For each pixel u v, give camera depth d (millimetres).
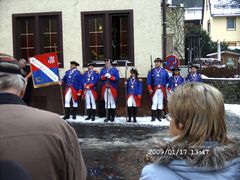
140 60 15953
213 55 41500
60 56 16406
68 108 15375
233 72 24875
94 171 7836
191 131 2125
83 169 2410
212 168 2041
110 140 11289
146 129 13172
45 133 2227
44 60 14961
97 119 15180
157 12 15836
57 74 15047
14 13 16609
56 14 16312
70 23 16297
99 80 15133
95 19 16234
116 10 16000
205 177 2037
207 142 2123
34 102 16328
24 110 2291
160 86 14734
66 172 2270
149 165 2105
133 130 12992
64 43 16359
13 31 16625
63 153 2248
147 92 15586
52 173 2203
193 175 2043
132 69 14867
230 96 21547
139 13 15906
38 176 2160
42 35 16516
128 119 14930
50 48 16500
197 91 2170
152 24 15875
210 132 2129
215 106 2141
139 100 14656
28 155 2160
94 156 9203
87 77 15102
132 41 15922
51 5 16375
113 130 13039
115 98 14859
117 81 14930
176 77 15250
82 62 16281
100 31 16219
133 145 10477
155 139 2205
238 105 20672
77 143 2359
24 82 2426
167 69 15828
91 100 15047
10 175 1619
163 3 17312
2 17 16688
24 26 16656
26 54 16672
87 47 16266
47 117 2291
